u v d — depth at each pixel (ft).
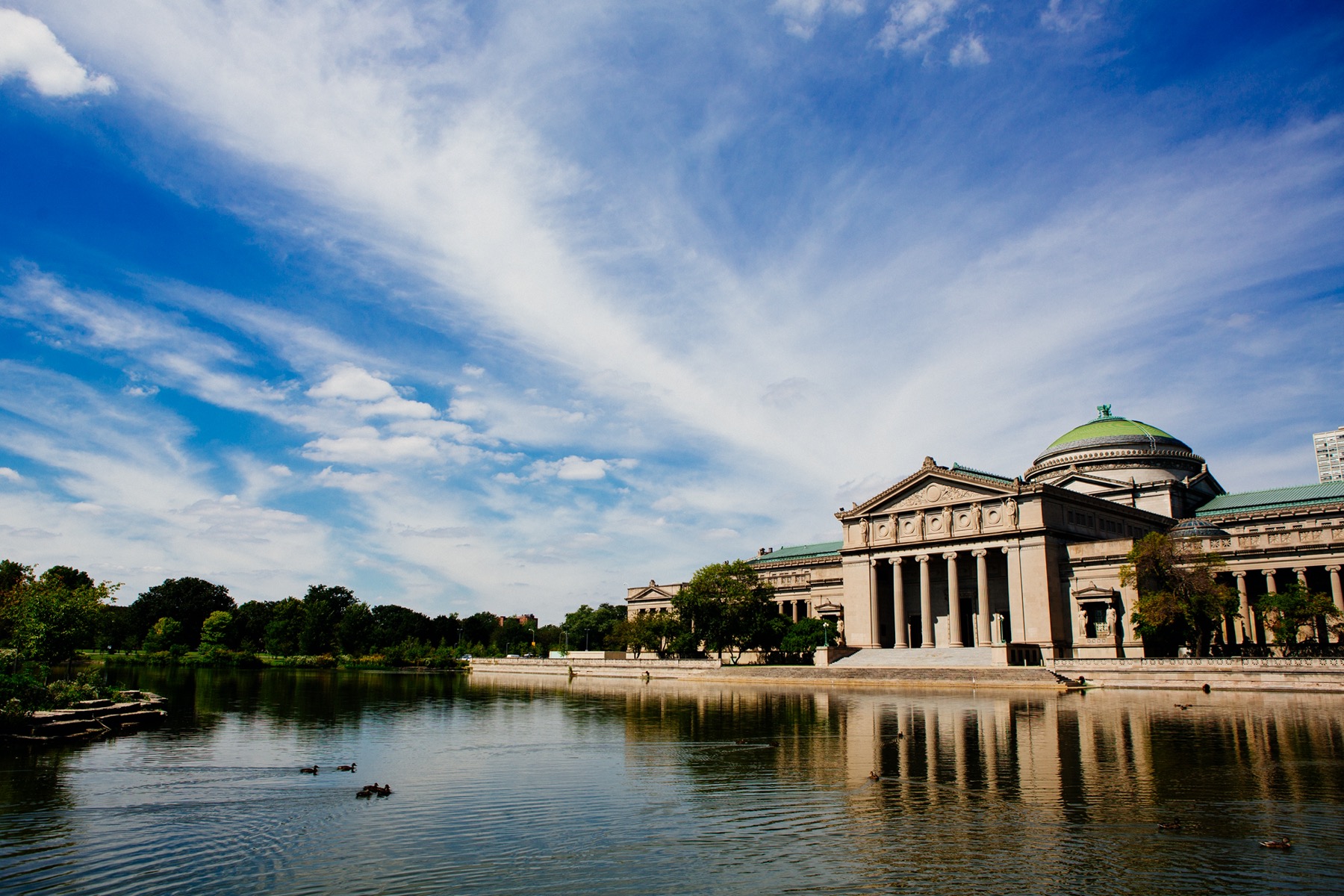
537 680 417.08
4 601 247.70
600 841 80.02
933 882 67.15
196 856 74.84
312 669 531.09
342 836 81.87
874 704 235.61
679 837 81.25
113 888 66.74
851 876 68.80
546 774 116.98
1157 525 476.13
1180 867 70.23
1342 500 459.32
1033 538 407.85
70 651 230.27
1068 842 77.92
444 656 587.27
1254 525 466.29
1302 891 64.18
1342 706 206.90
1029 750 134.10
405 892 65.77
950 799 97.09
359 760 129.80
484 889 66.13
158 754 133.49
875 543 466.29
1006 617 435.53
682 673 419.95
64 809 93.35
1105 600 381.40
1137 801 94.53
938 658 378.12
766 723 183.93
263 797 99.71
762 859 73.82
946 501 441.27
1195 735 151.02
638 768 122.11
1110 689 282.15
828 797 98.68
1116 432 538.06
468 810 92.84
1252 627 392.06
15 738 146.20
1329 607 317.22
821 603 530.27
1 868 71.31
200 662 601.62
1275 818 86.48
